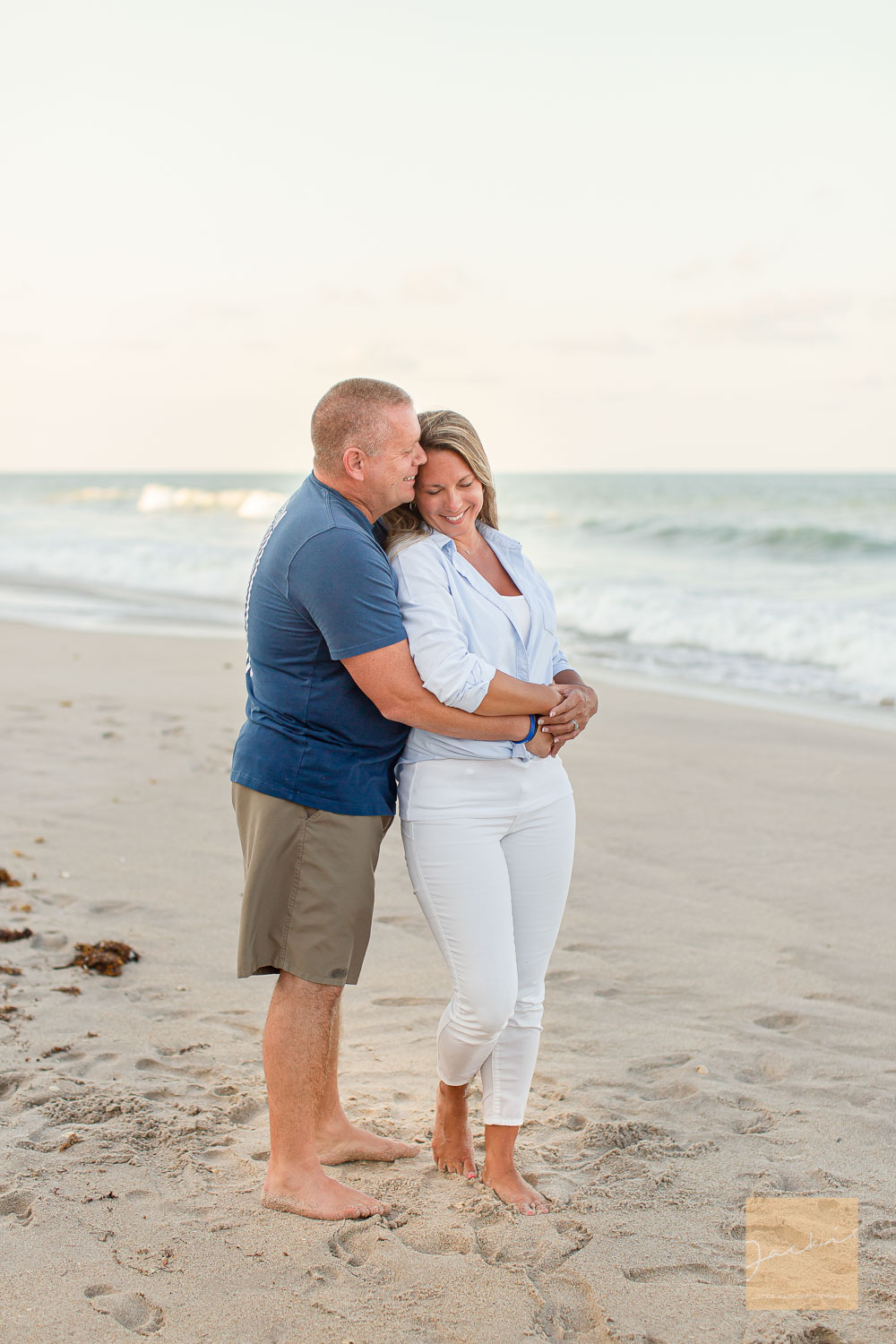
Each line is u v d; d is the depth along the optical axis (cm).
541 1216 261
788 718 858
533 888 272
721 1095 323
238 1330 219
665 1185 276
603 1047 358
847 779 678
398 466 257
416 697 252
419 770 265
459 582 264
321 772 260
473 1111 323
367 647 249
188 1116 303
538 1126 308
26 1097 308
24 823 569
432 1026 371
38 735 757
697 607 1380
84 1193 263
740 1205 267
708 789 659
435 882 262
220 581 1878
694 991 400
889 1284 237
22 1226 250
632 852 550
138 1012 371
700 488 4953
